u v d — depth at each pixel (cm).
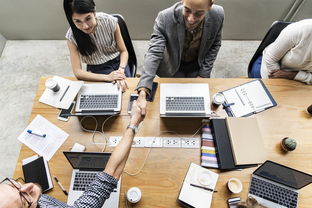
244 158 130
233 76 267
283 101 150
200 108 142
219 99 146
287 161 133
